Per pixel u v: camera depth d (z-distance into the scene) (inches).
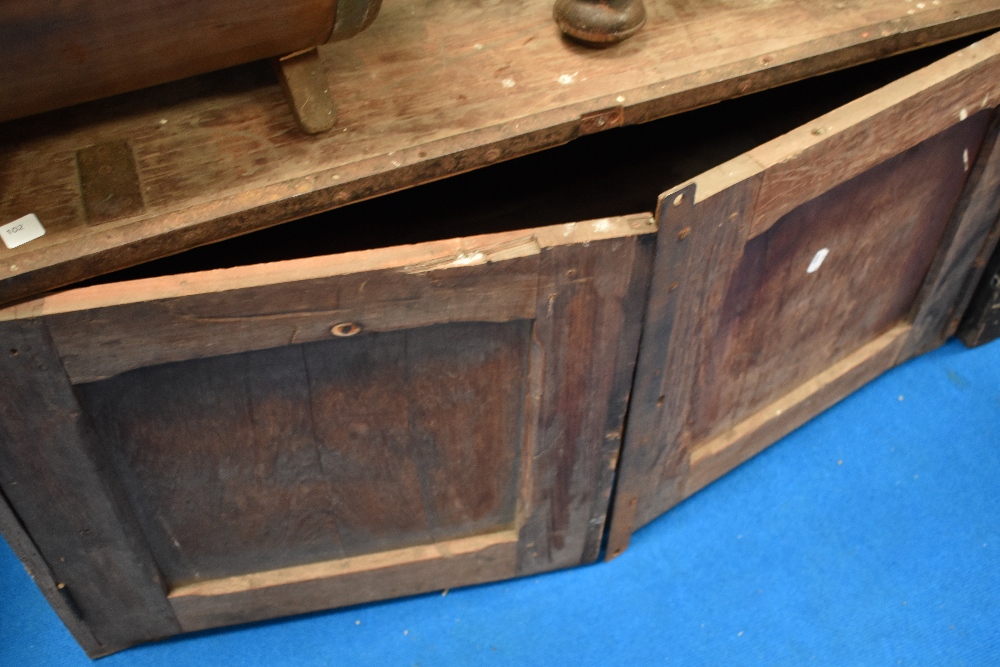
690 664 58.1
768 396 63.2
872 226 55.6
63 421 42.9
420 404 47.8
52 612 60.5
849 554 62.7
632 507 59.6
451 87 47.7
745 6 52.2
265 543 54.2
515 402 49.3
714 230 44.1
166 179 43.4
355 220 60.8
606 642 59.0
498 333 45.0
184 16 38.8
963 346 73.7
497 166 64.6
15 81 38.2
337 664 58.2
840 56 50.5
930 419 69.7
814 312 58.8
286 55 43.7
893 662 57.9
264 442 47.5
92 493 46.8
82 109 46.2
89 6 36.8
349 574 56.7
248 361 43.0
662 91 47.6
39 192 42.8
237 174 43.6
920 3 52.5
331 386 45.4
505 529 58.2
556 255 41.1
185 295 39.1
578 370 47.3
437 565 58.0
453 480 53.2
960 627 59.2
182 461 47.5
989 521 64.2
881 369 70.8
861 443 68.5
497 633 59.4
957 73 48.2
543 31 50.5
